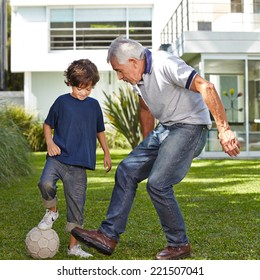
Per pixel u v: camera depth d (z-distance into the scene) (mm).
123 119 14953
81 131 3789
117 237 3691
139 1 19297
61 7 19391
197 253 3840
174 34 16656
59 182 8984
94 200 6629
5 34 22375
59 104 3816
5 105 10219
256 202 6348
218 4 14867
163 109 3648
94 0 19234
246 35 13508
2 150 8266
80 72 3746
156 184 3605
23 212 5789
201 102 3688
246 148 13672
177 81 3496
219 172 10016
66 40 19453
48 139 3793
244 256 3766
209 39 13445
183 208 5898
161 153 3637
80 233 3639
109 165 4008
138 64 3578
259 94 13750
